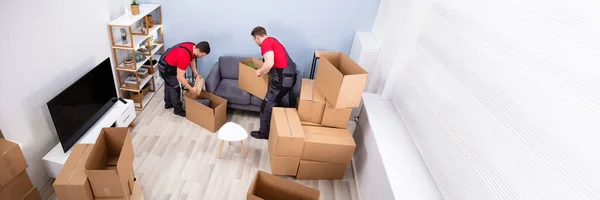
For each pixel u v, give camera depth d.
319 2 3.58
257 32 2.90
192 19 3.74
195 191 2.60
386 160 2.17
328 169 2.77
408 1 2.63
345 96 2.55
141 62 3.41
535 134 1.29
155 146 3.03
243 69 3.36
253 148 3.17
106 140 2.34
